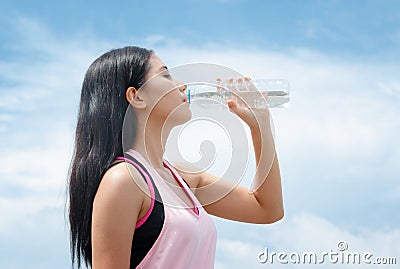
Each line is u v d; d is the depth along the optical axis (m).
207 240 1.61
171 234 1.52
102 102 1.60
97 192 1.52
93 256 1.49
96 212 1.50
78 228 1.58
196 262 1.58
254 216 1.85
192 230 1.54
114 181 1.50
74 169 1.58
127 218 1.48
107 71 1.63
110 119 1.59
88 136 1.59
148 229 1.52
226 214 1.88
